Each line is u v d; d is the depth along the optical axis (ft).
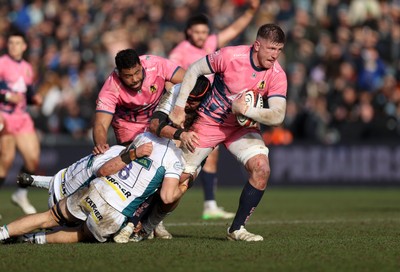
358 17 241.96
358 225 113.19
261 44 85.81
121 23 260.83
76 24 263.90
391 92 209.67
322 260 75.20
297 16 238.68
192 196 183.21
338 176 202.18
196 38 125.70
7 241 86.74
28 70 137.90
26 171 139.95
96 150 87.97
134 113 98.58
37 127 216.33
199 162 91.25
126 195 84.38
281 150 204.03
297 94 217.36
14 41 135.95
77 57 245.04
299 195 184.96
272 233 101.91
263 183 88.63
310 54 230.27
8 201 170.19
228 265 72.54
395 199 171.83
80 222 86.89
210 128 90.53
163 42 245.04
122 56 91.04
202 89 89.20
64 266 72.23
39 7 276.00
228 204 153.07
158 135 85.30
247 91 86.38
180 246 84.38
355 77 219.82
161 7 263.49
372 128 204.95
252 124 88.17
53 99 226.17
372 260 75.31
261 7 245.86
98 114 95.81
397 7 246.06
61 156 204.74
